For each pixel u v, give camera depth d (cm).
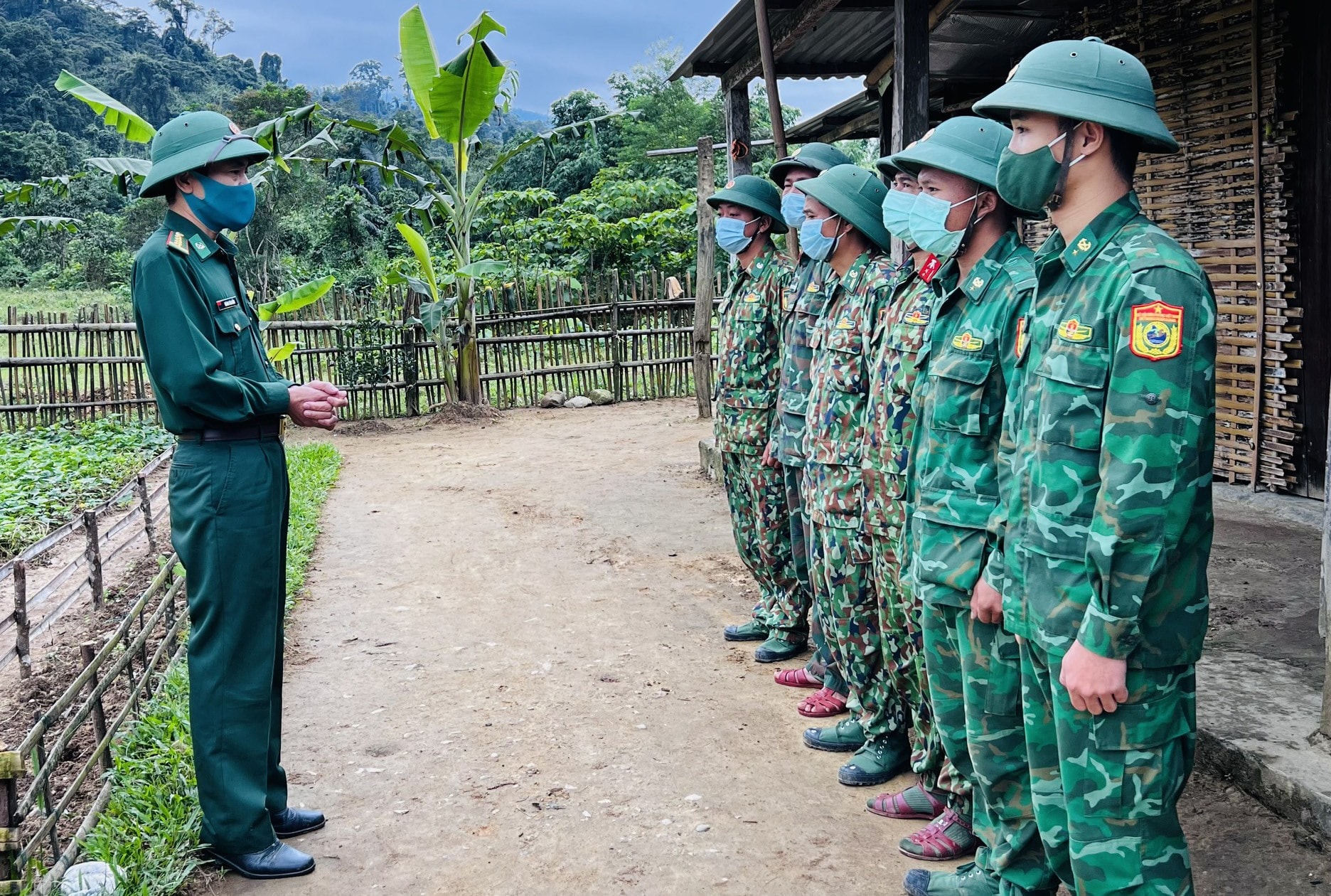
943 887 258
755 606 491
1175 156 638
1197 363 183
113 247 3145
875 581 305
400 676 438
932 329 258
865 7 620
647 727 376
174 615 470
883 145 851
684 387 1384
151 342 271
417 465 948
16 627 505
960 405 242
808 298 370
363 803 329
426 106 1188
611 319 1345
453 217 1256
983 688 233
